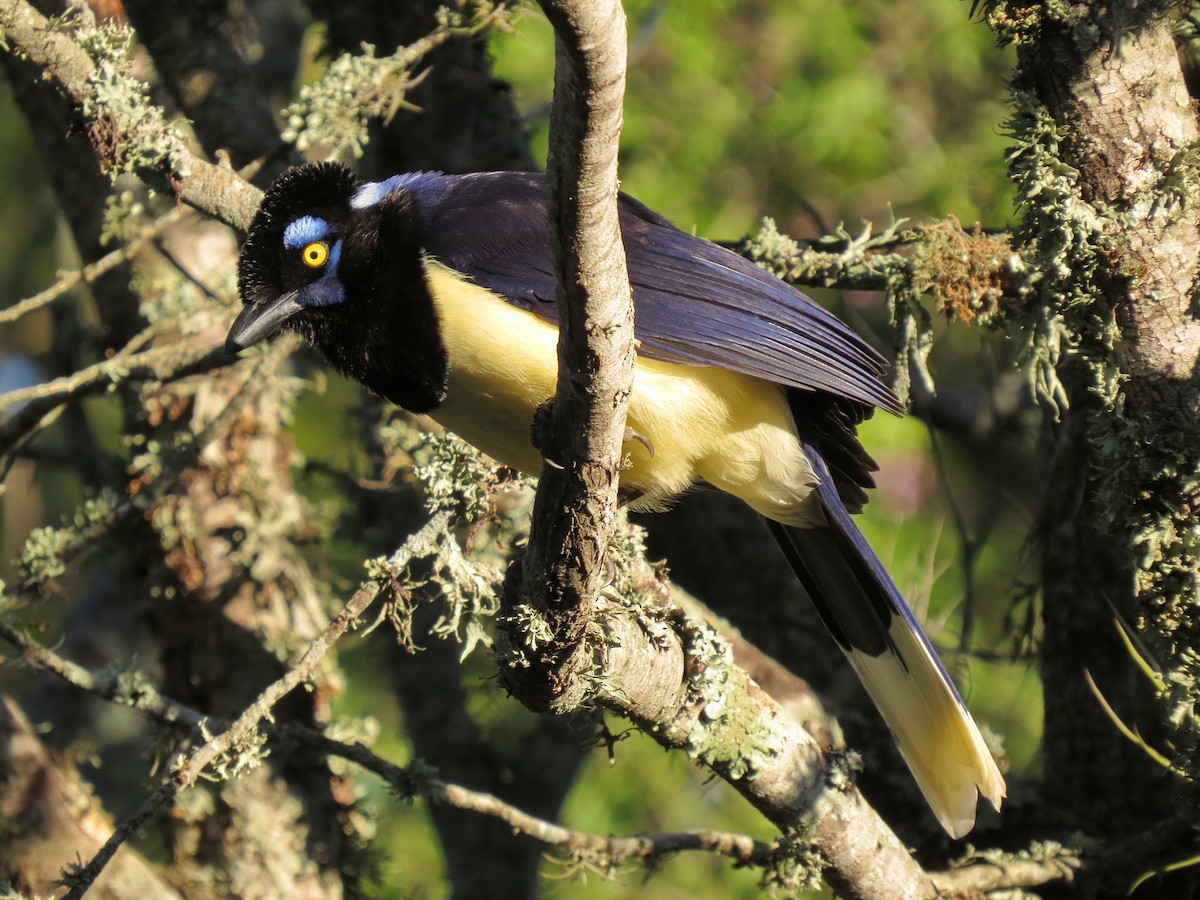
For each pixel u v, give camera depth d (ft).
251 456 38.96
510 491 33.58
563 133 17.61
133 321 39.91
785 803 28.40
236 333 29.17
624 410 21.11
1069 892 32.94
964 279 30.27
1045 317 26.99
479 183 29.73
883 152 51.13
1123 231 26.04
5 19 30.09
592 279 19.25
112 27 30.48
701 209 50.70
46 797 34.22
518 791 46.57
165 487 35.14
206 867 36.88
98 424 57.52
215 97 38.17
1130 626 33.68
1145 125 26.02
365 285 28.63
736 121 51.44
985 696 46.88
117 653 49.14
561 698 24.80
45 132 40.73
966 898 30.32
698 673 27.17
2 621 30.17
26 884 33.63
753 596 41.57
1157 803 33.60
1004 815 34.83
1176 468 25.75
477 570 27.35
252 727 25.67
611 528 22.61
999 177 46.14
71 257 53.83
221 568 38.42
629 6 51.34
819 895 43.86
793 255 31.60
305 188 29.30
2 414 48.93
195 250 40.22
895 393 30.12
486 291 27.61
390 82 32.04
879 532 48.91
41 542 33.58
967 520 48.73
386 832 48.49
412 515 43.06
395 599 26.86
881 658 30.17
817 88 50.85
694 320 28.19
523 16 33.24
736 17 52.13
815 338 28.45
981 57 51.39
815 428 30.63
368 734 38.24
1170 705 25.57
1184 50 29.09
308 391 51.98
